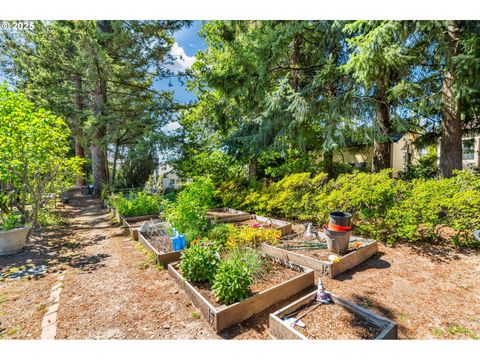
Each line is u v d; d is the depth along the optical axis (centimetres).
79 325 226
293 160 858
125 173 1219
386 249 405
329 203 491
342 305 229
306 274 286
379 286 290
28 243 493
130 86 1309
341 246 354
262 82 751
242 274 242
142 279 318
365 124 648
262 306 245
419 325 221
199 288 269
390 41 487
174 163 1162
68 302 264
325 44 757
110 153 1460
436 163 1107
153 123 1207
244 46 773
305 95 693
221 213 724
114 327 223
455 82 502
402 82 538
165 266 360
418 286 288
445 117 594
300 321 210
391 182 442
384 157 700
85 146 1425
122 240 506
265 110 776
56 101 1138
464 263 341
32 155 510
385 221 429
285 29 671
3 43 1137
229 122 977
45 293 285
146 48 1250
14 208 627
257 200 670
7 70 1304
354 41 498
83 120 1191
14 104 502
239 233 440
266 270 314
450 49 526
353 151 1066
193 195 605
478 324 221
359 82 591
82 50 993
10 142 479
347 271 331
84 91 1259
